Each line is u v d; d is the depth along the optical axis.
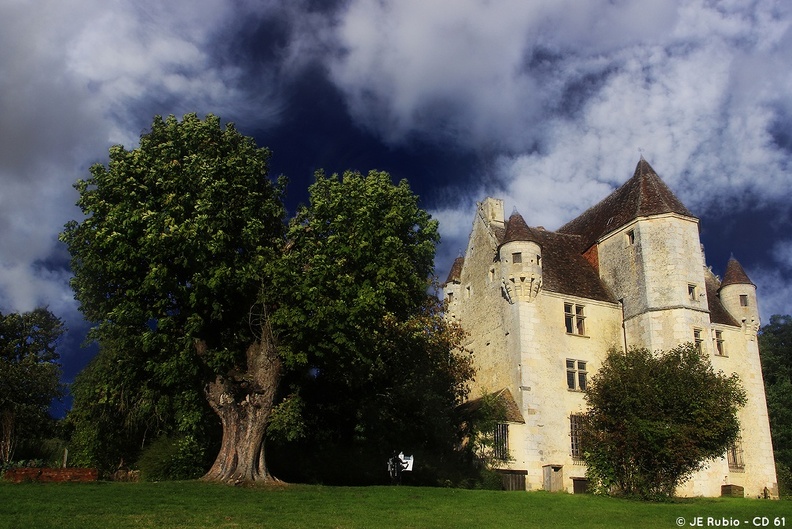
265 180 26.20
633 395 26.91
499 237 41.94
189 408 27.08
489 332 40.81
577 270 41.94
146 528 14.30
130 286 23.27
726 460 36.94
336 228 24.27
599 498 25.48
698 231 39.81
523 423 35.69
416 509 19.22
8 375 42.91
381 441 32.16
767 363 56.88
